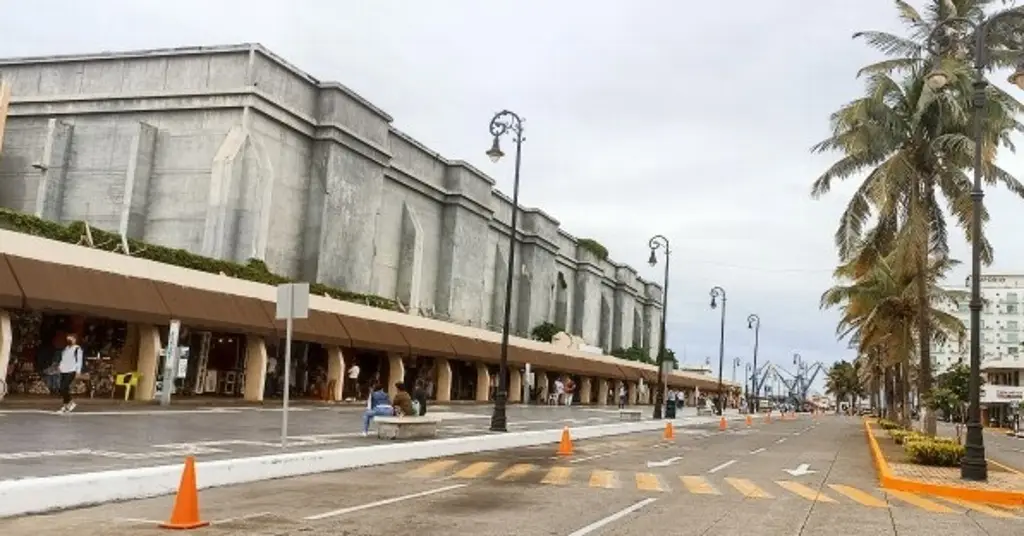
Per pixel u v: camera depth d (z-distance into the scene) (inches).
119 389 1112.2
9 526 339.3
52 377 1038.4
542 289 2979.8
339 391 1477.6
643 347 4343.0
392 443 734.5
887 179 1015.0
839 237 1122.7
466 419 1270.9
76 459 502.0
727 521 424.5
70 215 1604.3
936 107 1026.7
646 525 399.9
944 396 1037.2
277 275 1467.8
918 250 1035.3
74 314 1006.4
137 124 1561.3
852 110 1043.3
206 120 1565.0
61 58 1675.7
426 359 1878.7
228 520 372.8
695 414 2465.6
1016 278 5044.3
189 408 1039.0
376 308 1627.7
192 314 1111.6
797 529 408.8
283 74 1636.3
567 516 419.5
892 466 768.3
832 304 1663.4
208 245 1477.6
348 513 403.9
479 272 2511.1
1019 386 3693.4
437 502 454.9
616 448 978.1
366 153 1850.4
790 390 6023.6
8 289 862.5
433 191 2268.7
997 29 1026.1
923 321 1042.7
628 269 3956.7
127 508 396.8
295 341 1469.0
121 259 1045.2
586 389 2839.6
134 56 1626.5
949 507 541.6
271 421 934.4
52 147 1608.0
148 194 1573.6
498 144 1127.6
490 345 2086.6
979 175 721.0
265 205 1540.4
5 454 501.7
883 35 1077.8
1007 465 1074.1
